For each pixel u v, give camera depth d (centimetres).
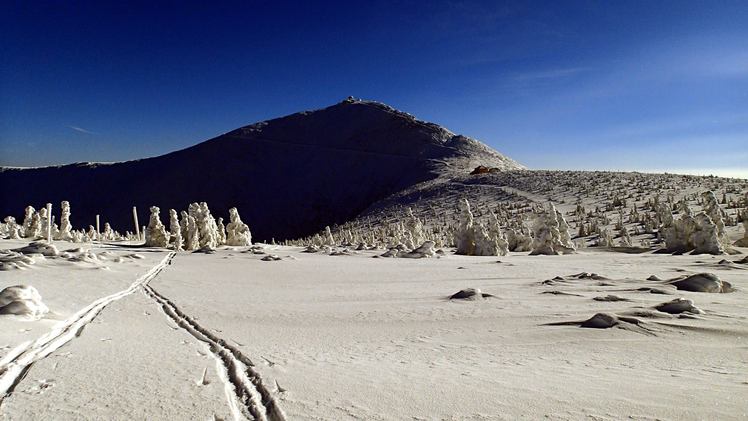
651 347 647
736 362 562
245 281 1750
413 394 433
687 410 387
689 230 2898
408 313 990
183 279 1734
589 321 790
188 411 381
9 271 1525
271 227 17675
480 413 382
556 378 494
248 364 544
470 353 631
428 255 3247
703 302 992
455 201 11094
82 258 1866
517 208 8825
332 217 17712
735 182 7994
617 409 391
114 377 472
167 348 614
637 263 2270
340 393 434
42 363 519
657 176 9719
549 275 1833
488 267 2280
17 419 359
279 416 373
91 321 818
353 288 1512
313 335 765
